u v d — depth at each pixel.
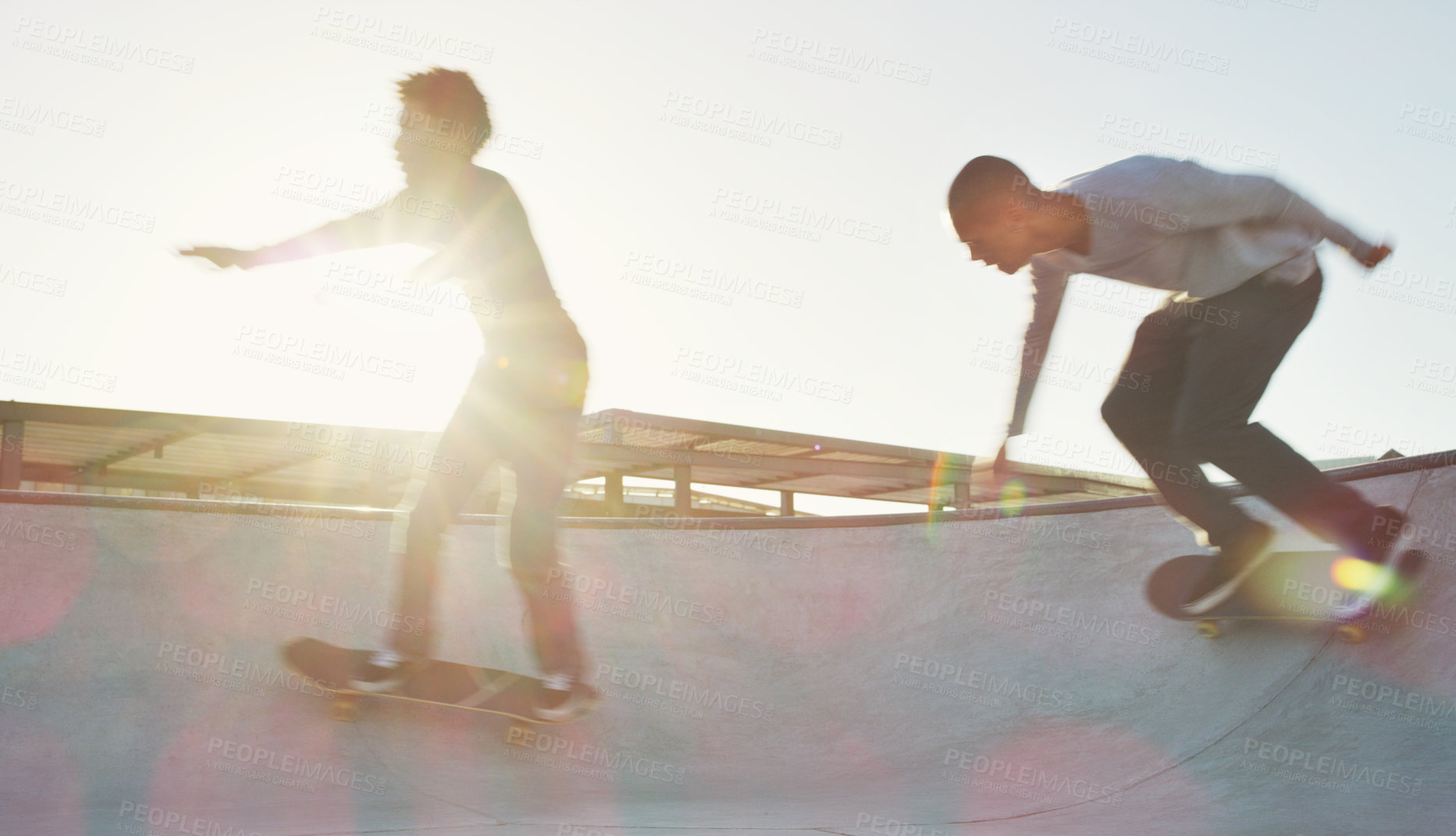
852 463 16.75
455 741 3.79
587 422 14.23
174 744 3.54
